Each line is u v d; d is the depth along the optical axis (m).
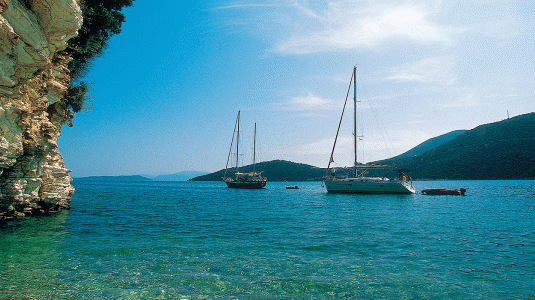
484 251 10.85
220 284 7.46
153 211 24.44
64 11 12.20
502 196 39.72
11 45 10.98
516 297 6.82
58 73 18.52
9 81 12.02
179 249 10.95
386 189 41.31
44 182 19.52
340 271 8.53
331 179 46.19
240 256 10.06
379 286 7.43
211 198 43.84
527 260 9.71
